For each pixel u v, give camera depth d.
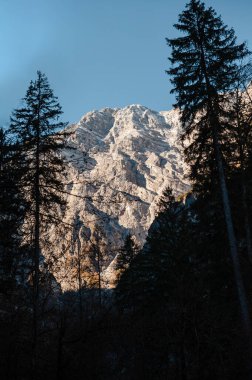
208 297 19.06
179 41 19.00
